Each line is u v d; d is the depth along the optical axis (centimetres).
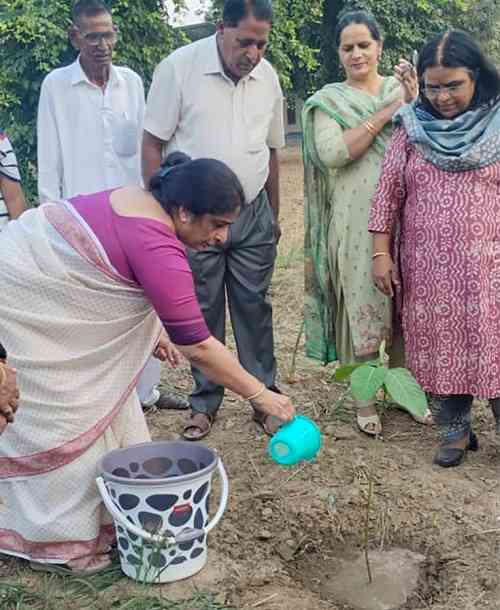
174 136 411
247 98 403
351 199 410
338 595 309
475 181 361
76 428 293
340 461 395
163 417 459
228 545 328
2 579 303
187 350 280
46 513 300
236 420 450
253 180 409
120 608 280
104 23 426
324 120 408
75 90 439
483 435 423
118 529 295
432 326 372
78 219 284
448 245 363
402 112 378
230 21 375
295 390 492
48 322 285
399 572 320
